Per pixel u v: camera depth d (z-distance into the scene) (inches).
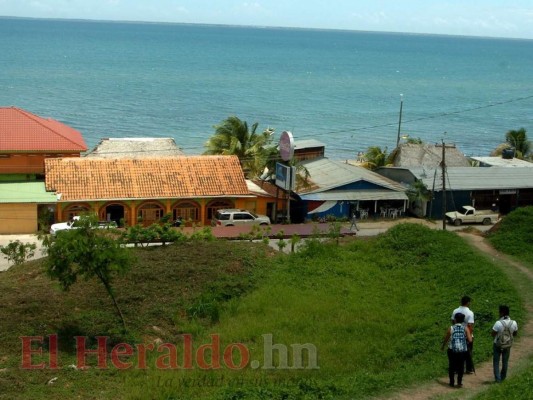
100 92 6314.0
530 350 874.8
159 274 1279.5
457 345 764.6
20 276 1339.8
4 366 914.7
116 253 1074.7
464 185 2431.1
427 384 783.7
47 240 1085.8
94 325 1071.0
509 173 2571.4
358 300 1208.8
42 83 6742.1
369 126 5147.6
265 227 1958.7
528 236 1454.2
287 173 2188.7
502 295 1099.9
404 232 1533.0
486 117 5984.3
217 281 1274.6
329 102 6437.0
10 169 2374.5
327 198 2295.8
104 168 2178.9
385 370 884.6
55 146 2400.3
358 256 1462.8
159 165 2234.3
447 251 1406.3
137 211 2130.9
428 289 1245.7
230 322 1110.4
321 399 757.3
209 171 2252.7
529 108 6697.8
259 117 5310.0
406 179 2508.6
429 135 4953.3
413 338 989.8
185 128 4697.3
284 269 1390.3
